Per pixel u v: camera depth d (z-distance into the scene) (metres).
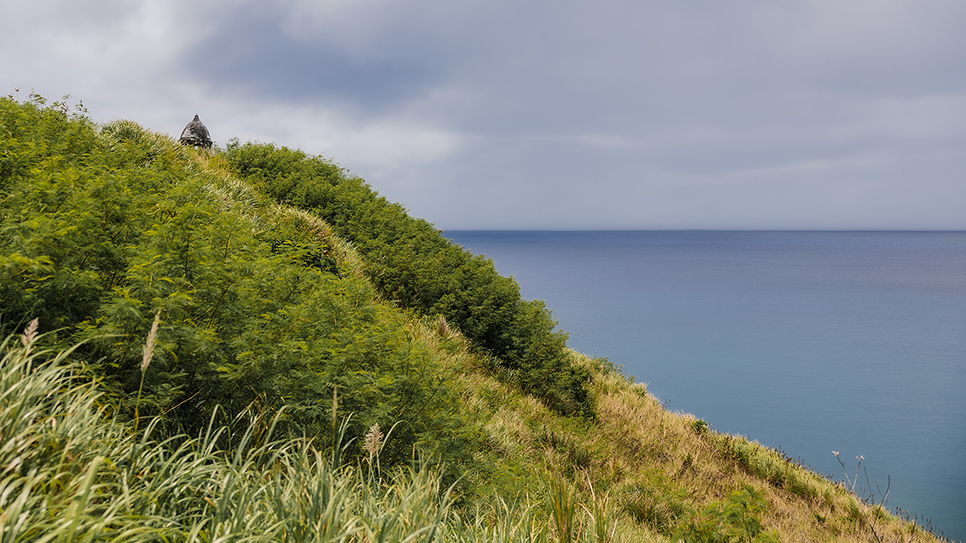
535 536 3.54
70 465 2.24
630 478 9.28
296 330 4.18
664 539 6.83
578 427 11.66
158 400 3.05
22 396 2.41
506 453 7.41
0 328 2.99
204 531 2.31
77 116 8.91
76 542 1.83
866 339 55.94
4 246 3.21
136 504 2.31
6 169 4.86
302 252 5.93
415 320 11.74
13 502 1.93
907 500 17.50
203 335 3.34
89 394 2.78
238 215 8.59
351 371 4.13
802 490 13.25
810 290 109.75
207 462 3.07
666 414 17.44
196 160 13.34
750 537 6.55
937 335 59.72
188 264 3.92
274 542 2.23
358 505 2.95
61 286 3.10
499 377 12.29
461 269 15.18
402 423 4.29
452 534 3.18
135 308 3.05
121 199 4.15
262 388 3.55
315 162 18.14
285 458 3.21
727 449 15.02
